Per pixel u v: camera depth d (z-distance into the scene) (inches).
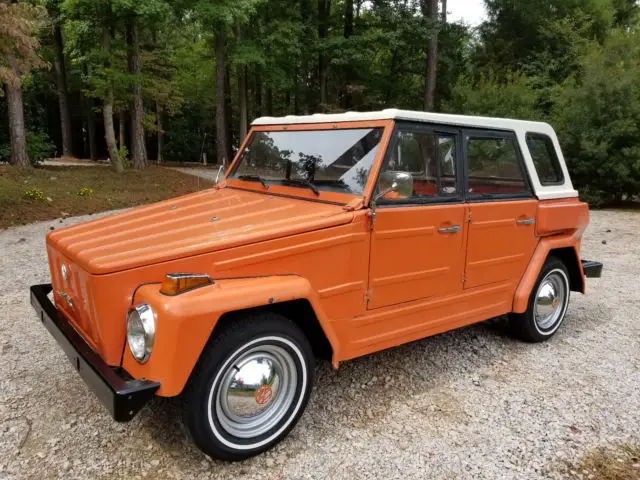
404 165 134.9
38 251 311.9
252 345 109.3
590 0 1007.0
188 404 104.0
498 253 163.5
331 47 882.8
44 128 1355.8
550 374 161.8
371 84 1026.7
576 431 129.3
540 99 792.3
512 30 1040.2
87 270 103.6
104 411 132.0
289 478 109.0
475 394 147.3
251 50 812.0
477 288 160.4
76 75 1178.6
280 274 116.2
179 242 112.0
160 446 118.3
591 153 560.4
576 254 193.2
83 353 108.4
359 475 110.3
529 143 174.4
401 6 884.0
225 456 110.3
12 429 123.1
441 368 164.2
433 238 143.0
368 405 139.5
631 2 1160.8
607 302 240.2
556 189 182.7
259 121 171.9
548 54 920.3
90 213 468.4
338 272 125.2
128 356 104.3
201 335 99.3
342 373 158.4
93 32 662.5
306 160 145.6
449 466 114.0
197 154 1542.8
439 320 152.1
